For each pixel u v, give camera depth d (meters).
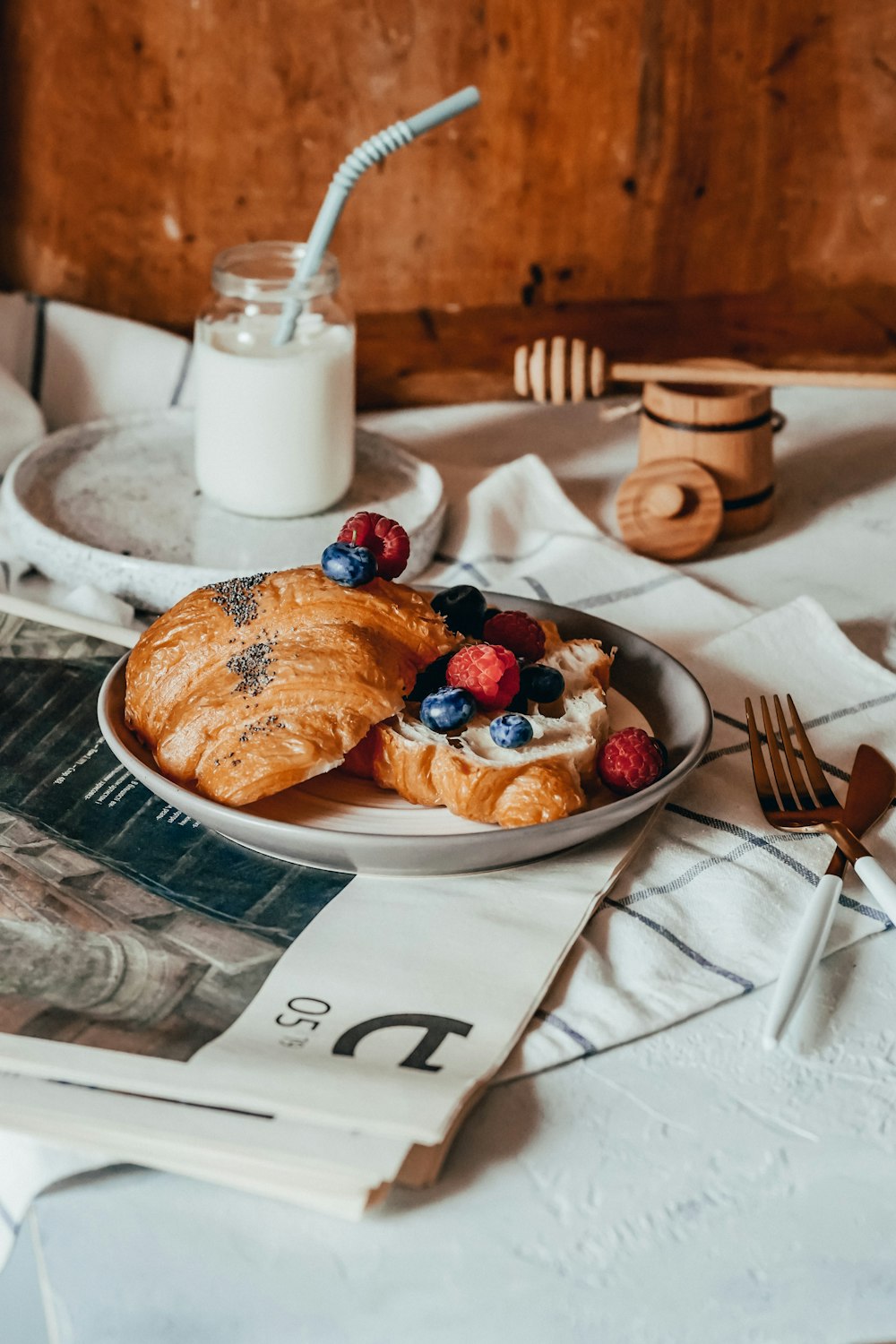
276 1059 0.46
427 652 0.61
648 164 1.21
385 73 1.13
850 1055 0.49
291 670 0.58
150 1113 0.44
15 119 1.10
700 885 0.58
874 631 0.84
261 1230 0.42
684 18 1.15
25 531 0.85
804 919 0.54
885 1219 0.43
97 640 0.76
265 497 0.89
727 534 0.97
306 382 0.87
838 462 1.10
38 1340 0.46
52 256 1.16
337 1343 0.40
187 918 0.55
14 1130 0.43
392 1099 0.44
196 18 1.08
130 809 0.62
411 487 0.96
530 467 0.98
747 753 0.68
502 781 0.57
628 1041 0.50
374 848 0.54
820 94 1.20
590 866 0.58
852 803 0.63
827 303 1.28
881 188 1.24
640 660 0.70
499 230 1.22
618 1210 0.43
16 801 0.63
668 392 0.94
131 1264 0.42
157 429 1.05
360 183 1.17
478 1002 0.50
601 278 1.26
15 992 0.50
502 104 1.16
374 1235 0.42
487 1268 0.41
